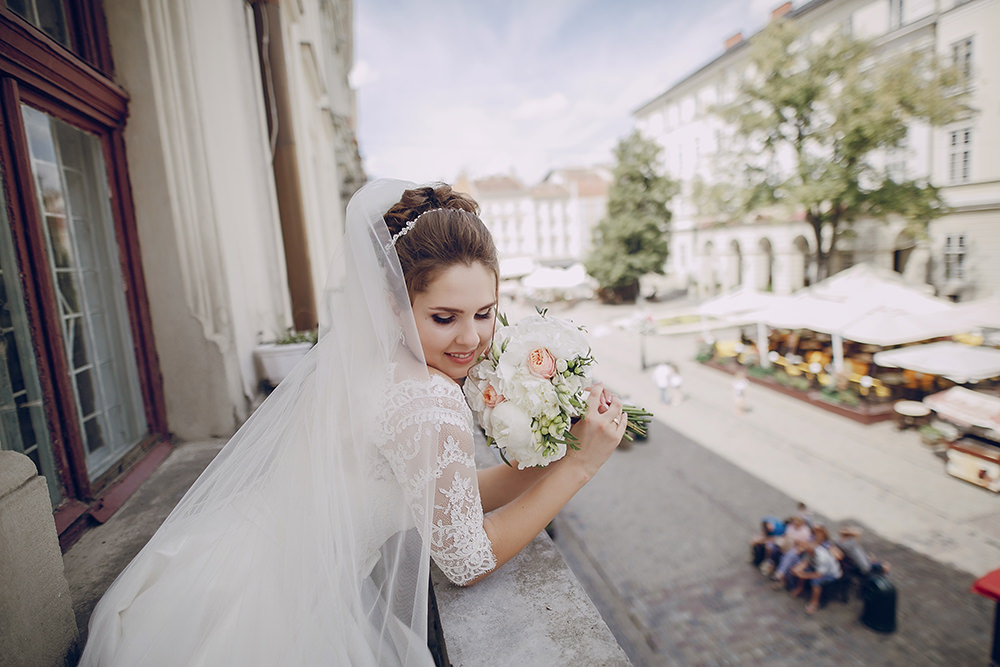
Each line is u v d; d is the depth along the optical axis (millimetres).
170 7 2783
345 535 1025
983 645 5059
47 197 2207
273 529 1080
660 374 13039
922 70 15203
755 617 5652
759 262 26547
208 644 998
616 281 31688
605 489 8688
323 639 979
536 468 1368
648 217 30438
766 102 17594
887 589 5258
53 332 1992
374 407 1022
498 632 1220
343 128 11711
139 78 2717
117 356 2660
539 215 54281
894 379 12078
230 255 3275
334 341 1091
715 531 7293
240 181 3764
